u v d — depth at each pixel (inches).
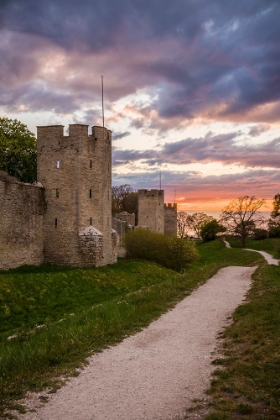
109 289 1197.1
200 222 4766.2
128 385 390.3
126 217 2486.5
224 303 808.3
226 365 433.7
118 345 528.1
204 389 373.4
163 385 387.9
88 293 1114.1
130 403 349.7
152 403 348.5
